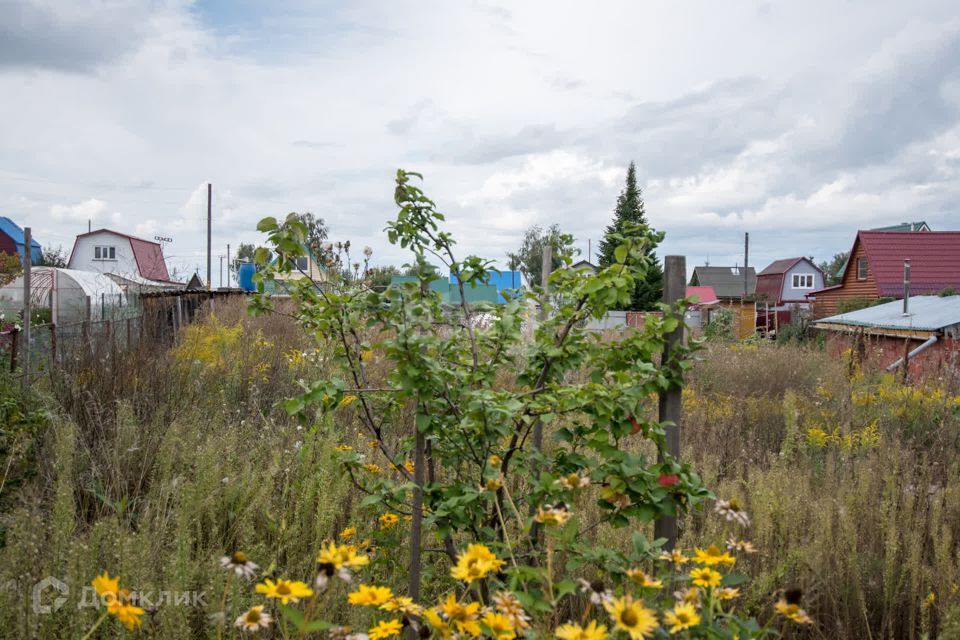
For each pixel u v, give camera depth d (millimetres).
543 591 2105
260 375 6691
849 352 10383
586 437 2842
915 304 13633
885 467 4605
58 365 5633
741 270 61250
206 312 11367
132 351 6004
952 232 30141
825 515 3381
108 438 4551
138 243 42219
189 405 5391
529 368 3053
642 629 1669
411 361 2570
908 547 3393
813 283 50906
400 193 2996
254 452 4227
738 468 4742
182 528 2758
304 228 3029
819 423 6809
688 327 2988
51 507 3334
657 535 2844
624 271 2859
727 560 2057
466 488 2623
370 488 3162
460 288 3117
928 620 2965
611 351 2955
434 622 1779
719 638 1894
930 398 7293
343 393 3059
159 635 2338
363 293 3141
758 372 9500
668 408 2994
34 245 46344
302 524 3326
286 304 3664
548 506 2059
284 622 2074
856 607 3139
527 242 47062
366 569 2986
